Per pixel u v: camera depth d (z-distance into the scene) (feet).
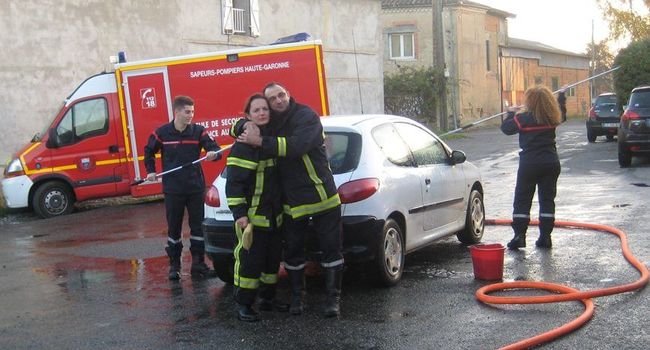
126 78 50.06
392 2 144.66
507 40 160.25
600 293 22.34
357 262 24.02
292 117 21.44
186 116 27.73
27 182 49.83
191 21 74.49
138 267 31.27
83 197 50.98
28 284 28.81
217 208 25.17
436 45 118.73
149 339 20.85
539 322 20.79
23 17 60.54
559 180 53.16
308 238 23.18
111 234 41.04
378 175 24.71
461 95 141.38
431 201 27.91
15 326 22.71
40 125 61.62
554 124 30.04
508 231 35.19
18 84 60.29
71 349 20.26
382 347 19.29
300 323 21.72
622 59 89.25
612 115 86.79
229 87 50.52
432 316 21.79
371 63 98.32
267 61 50.80
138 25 69.10
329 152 24.94
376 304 23.34
